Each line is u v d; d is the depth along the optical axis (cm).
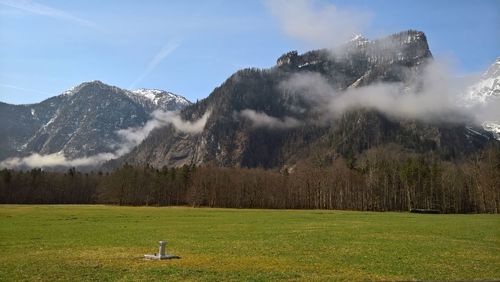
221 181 19650
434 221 9119
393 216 11350
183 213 11719
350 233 6253
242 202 19525
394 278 3002
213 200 19462
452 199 17088
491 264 3588
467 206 17062
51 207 15325
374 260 3762
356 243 5000
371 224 8100
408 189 17450
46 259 3762
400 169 18312
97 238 5478
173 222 8288
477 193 16800
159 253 3853
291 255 4053
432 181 17438
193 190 19425
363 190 18262
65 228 6800
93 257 3878
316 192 19275
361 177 18712
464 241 5212
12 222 7825
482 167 16700
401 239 5438
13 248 4519
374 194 18062
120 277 3019
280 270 3272
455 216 11769
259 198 19538
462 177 17600
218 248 4553
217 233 6188
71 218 8981
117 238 5488
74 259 3762
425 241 5212
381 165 19150
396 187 18150
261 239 5428
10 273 3158
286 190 19488
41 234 5900
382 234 6088
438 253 4191
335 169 19762
